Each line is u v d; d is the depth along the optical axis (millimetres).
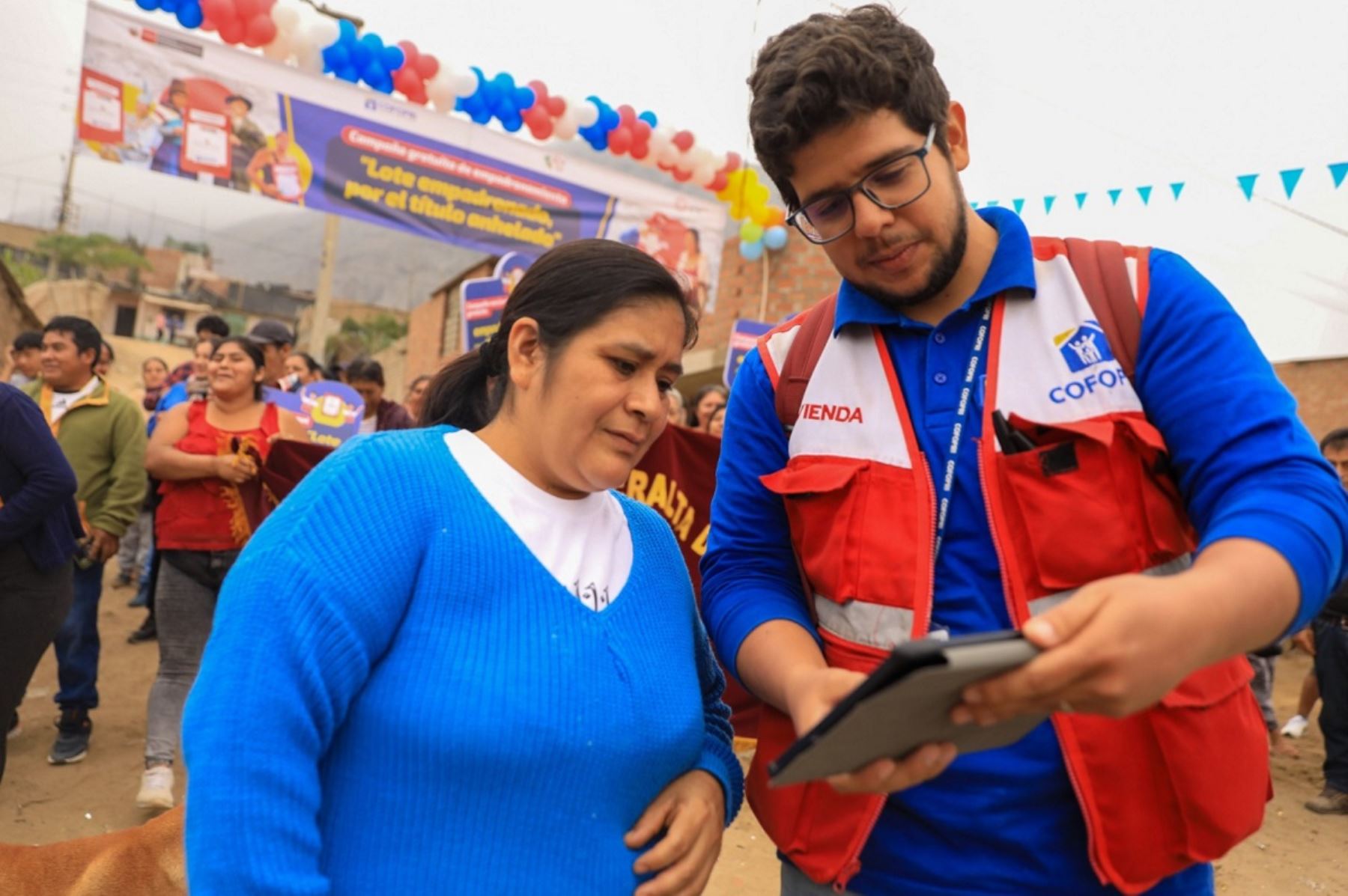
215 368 4430
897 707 1047
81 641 4812
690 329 1487
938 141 1535
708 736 1687
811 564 1650
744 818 4703
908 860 1577
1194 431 1401
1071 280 1548
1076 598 1068
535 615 1352
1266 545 1173
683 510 4887
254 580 1245
